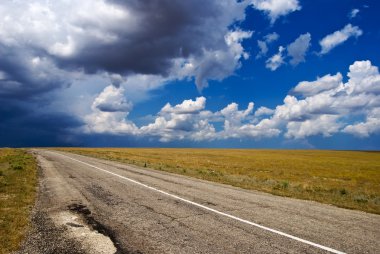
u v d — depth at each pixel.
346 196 14.95
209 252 5.85
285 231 7.18
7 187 12.95
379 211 10.08
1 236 6.72
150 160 44.06
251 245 6.23
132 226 7.65
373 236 6.89
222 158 62.62
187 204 10.34
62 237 6.82
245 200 11.21
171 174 21.27
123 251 5.94
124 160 37.94
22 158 34.41
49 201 10.80
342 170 41.09
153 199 11.25
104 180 16.89
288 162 55.94
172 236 6.83
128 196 11.87
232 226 7.62
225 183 16.88
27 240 6.61
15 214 8.63
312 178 29.67
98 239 6.67
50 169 22.77
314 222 8.07
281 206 10.17
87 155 52.03
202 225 7.72
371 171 41.16
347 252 5.85
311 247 6.11
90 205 10.16
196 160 50.69
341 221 8.26
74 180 16.70
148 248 6.09
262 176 27.95
